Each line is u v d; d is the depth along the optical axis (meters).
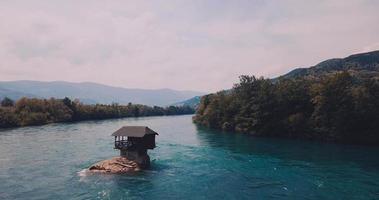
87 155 74.50
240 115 127.31
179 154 76.44
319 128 100.44
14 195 44.03
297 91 114.06
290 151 80.62
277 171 57.69
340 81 100.50
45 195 43.91
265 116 114.06
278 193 44.31
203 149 84.25
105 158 70.50
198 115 182.12
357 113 95.00
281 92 115.94
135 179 52.03
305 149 83.81
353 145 91.06
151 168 60.38
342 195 43.03
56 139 104.69
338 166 61.66
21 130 136.75
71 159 69.50
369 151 80.31
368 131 92.81
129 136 59.31
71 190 46.09
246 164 64.19
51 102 197.12
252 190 45.91
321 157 71.81
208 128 149.88
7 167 61.62
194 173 56.34
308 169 59.09
